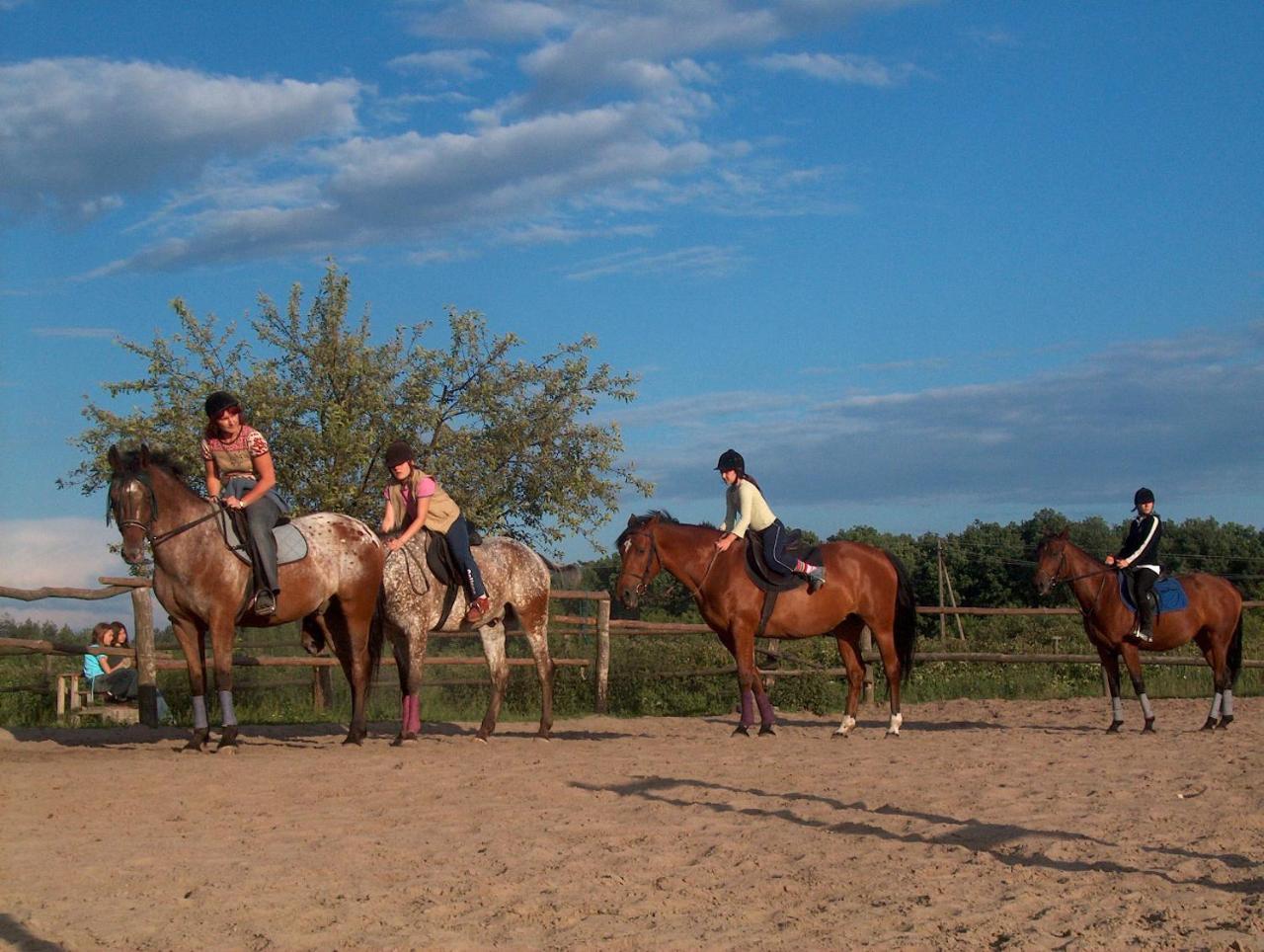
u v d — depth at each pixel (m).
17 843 6.88
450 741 12.38
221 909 5.54
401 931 5.20
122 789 8.68
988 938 5.07
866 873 6.24
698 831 7.36
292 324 17.72
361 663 11.76
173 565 10.54
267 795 8.56
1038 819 7.64
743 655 12.77
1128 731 13.91
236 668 15.64
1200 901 5.62
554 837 7.15
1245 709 16.75
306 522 11.37
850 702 13.27
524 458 18.33
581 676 17.14
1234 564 37.44
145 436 16.31
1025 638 23.14
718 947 4.98
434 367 17.97
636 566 12.66
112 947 4.95
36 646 12.53
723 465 12.53
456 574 11.80
